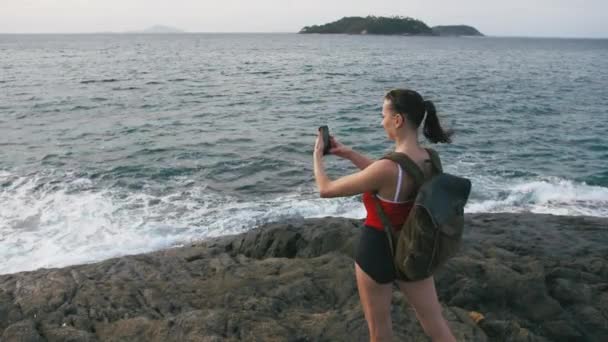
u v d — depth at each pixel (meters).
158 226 9.03
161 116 21.33
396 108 2.63
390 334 3.01
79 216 9.41
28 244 8.17
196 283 5.46
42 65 50.94
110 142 15.88
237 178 12.27
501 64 62.69
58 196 10.49
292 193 11.12
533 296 5.03
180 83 35.34
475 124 19.84
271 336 4.18
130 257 6.80
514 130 18.70
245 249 7.27
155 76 40.66
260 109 23.80
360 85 35.25
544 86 35.53
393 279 2.78
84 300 5.03
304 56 76.94
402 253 2.55
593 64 66.00
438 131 2.78
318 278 5.34
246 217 9.52
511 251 7.10
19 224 8.95
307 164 13.61
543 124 20.14
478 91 32.06
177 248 7.41
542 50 120.75
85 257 7.76
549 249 7.08
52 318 4.66
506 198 10.89
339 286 5.14
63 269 6.21
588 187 11.73
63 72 42.81
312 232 6.98
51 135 16.88
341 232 6.79
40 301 4.99
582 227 8.16
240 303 4.91
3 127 18.23
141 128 18.42
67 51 86.00
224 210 9.95
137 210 9.84
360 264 2.81
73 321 4.62
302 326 4.34
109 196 10.62
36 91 28.91
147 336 4.25
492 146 15.94
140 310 4.88
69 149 14.78
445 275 5.40
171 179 12.05
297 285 5.17
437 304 2.86
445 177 2.54
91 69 46.97
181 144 15.70
